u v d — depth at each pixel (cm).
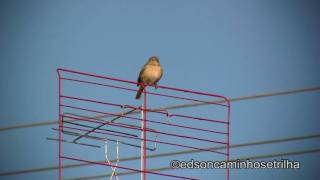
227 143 1163
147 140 1131
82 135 1145
